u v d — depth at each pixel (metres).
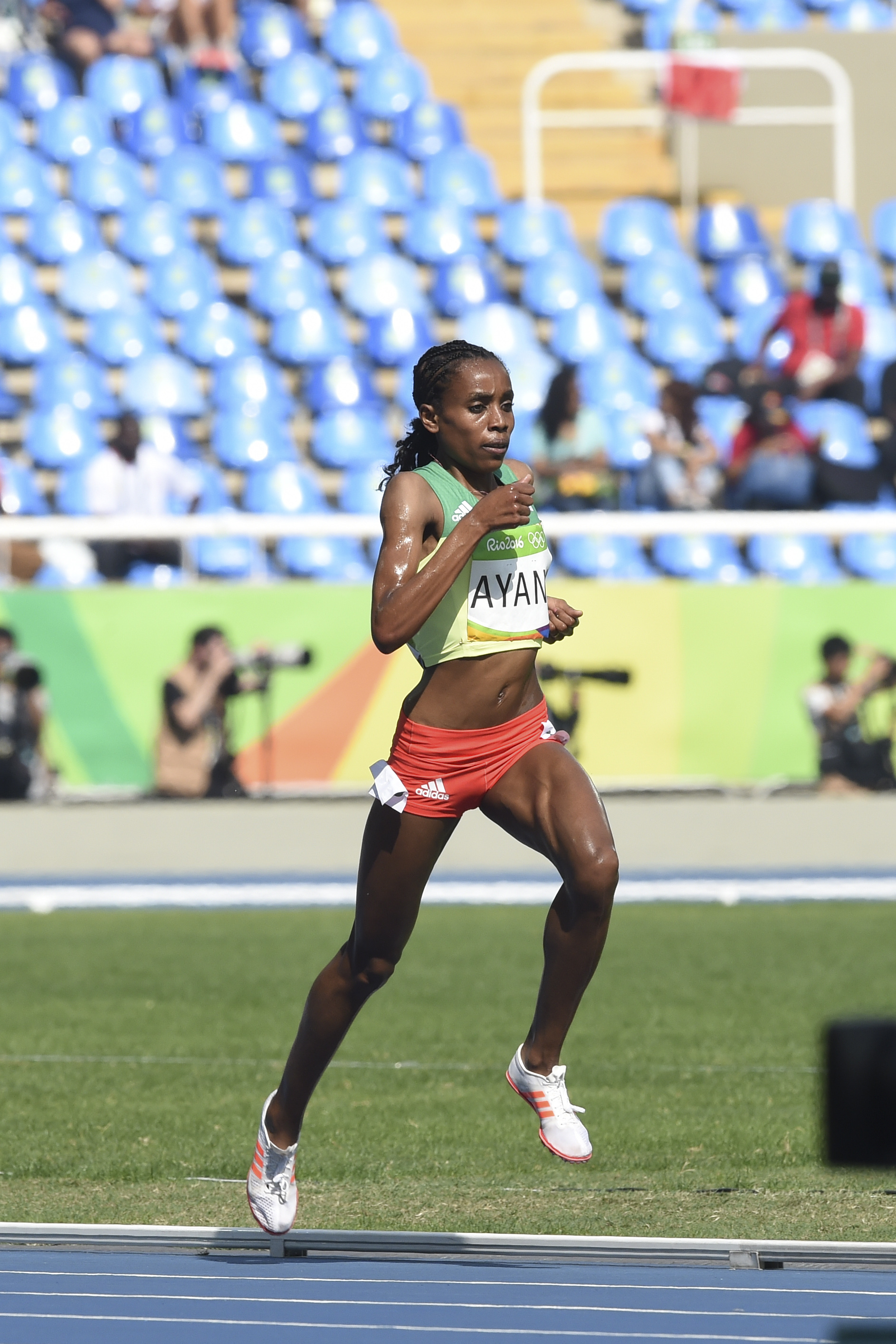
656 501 49.88
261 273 63.56
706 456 50.28
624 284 65.81
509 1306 12.72
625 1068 23.11
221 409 59.03
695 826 42.94
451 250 66.31
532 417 57.75
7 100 73.00
